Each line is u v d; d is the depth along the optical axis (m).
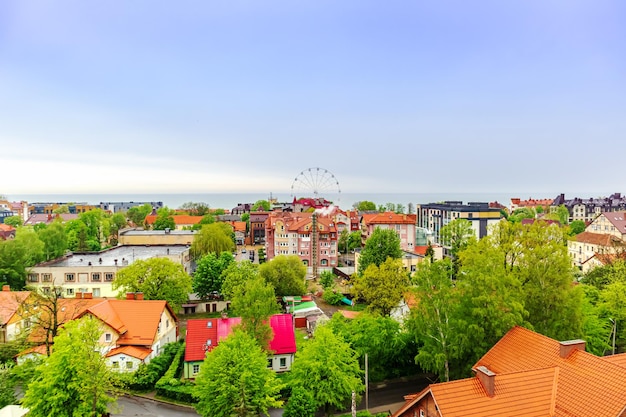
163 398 53.06
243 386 41.88
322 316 79.19
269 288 59.34
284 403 51.53
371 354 55.16
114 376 43.59
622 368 31.80
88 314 57.25
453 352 47.31
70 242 147.62
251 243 191.38
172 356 62.38
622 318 60.91
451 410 31.25
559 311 51.66
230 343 45.25
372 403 50.75
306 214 162.00
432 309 49.97
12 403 46.44
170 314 69.62
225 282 90.00
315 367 45.53
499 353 41.16
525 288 53.38
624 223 140.12
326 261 138.25
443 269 51.91
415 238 152.88
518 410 32.06
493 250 55.66
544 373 34.72
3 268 90.50
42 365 42.44
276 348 60.88
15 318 64.62
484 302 47.62
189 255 122.12
